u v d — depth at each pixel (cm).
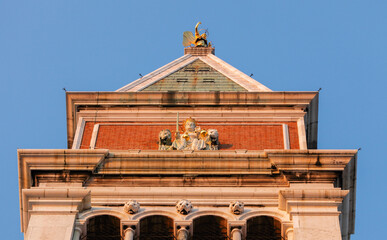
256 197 5844
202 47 8444
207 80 7456
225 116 6631
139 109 6681
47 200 5712
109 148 6431
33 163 5941
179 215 5709
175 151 6025
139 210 5741
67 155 5953
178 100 6706
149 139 6488
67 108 6719
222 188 5897
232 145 6419
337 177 5906
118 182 5928
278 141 6444
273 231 5697
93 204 5803
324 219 5631
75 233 5591
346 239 6062
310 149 6281
